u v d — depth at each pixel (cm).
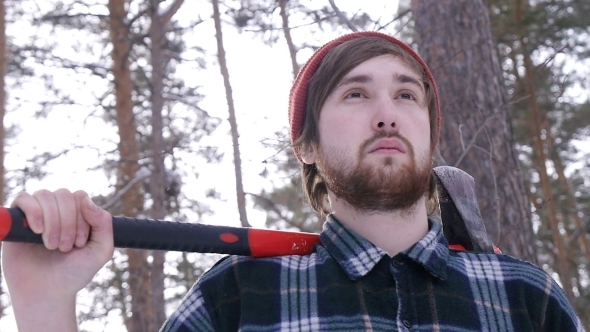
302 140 211
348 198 183
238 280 178
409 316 165
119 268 987
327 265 176
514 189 470
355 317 164
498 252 215
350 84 194
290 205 1097
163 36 839
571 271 1464
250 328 166
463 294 173
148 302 891
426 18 516
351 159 182
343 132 186
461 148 470
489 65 502
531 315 175
